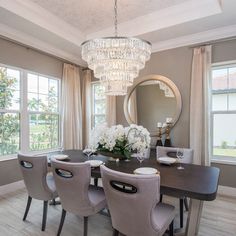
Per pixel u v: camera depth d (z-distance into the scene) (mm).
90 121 4695
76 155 2721
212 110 3453
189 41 3475
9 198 2953
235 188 3127
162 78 3740
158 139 3670
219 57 3270
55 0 2760
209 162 3215
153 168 1993
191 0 2803
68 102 4270
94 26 3537
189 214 1646
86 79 4680
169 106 3688
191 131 3389
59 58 4148
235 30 3082
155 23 3197
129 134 2244
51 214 2459
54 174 1855
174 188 1463
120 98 4309
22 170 2174
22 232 2078
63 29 3449
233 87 3305
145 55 2357
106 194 1510
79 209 1784
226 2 2482
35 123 3838
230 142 3314
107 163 2264
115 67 2320
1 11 2639
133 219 1370
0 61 3164
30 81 3746
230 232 2088
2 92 3281
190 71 3510
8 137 3365
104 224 2230
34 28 3133
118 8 2969
